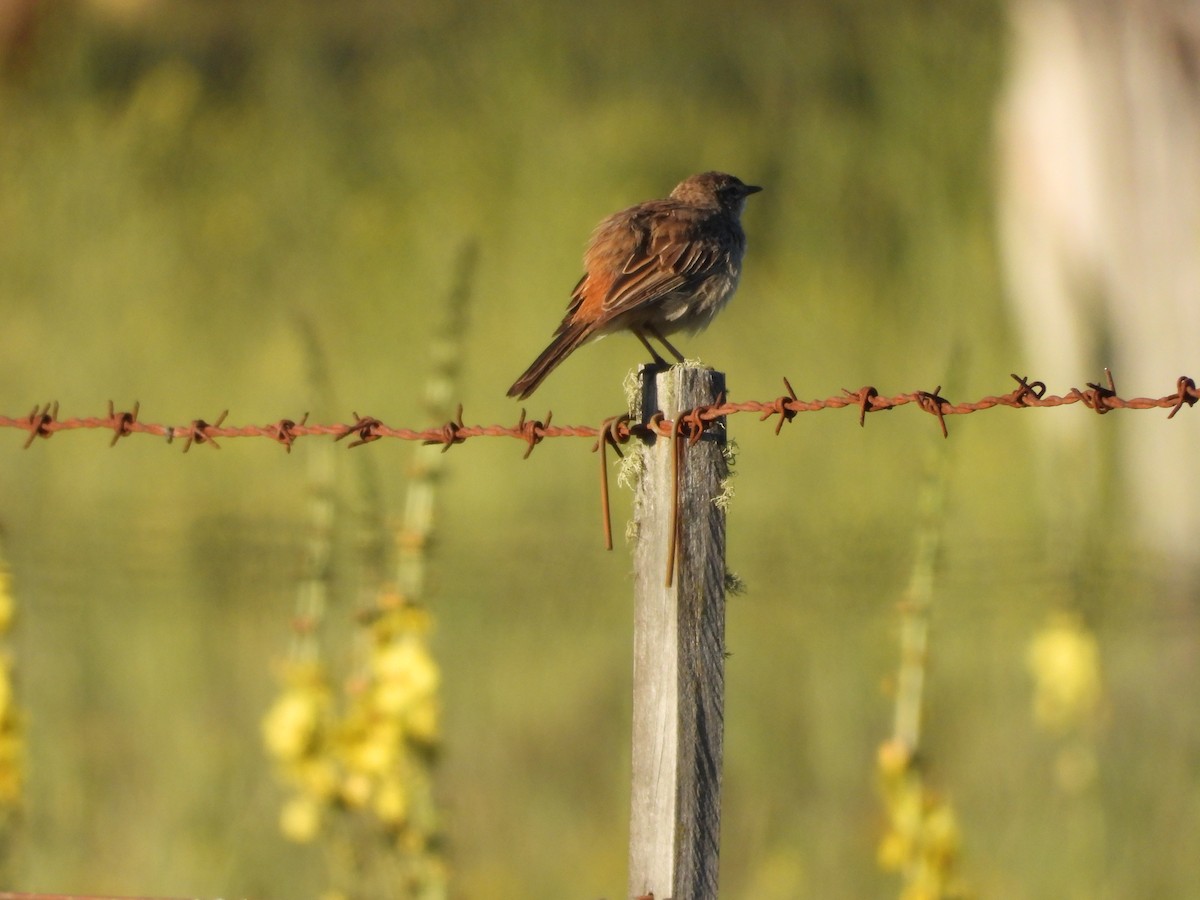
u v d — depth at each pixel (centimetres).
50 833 1105
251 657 1380
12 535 1548
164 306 2114
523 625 1447
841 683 1295
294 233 2361
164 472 1755
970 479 1638
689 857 627
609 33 2809
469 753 1269
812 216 2400
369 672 888
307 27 2945
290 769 892
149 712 1285
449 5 2847
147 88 2547
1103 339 1867
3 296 2081
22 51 2645
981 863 1072
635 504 648
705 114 2734
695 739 632
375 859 895
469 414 1756
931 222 2206
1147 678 1290
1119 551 1441
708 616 636
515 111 2544
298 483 1697
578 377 1806
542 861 1141
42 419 881
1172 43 1862
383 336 2008
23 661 1338
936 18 2370
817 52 2744
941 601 1364
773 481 1619
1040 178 1919
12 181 2214
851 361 1936
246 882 1059
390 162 2544
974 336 1928
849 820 1170
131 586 1466
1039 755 1170
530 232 2175
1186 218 1861
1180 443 1792
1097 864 1012
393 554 973
